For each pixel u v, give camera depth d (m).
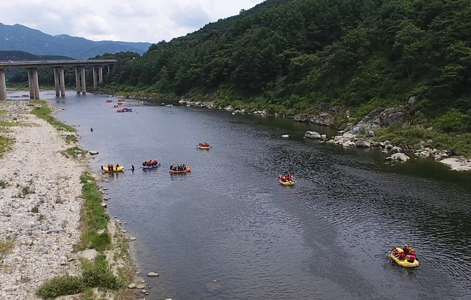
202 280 32.97
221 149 79.12
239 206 49.38
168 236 41.00
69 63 199.12
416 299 31.05
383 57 106.94
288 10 158.88
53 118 111.94
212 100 153.75
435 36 90.75
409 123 83.94
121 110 135.25
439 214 46.50
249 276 33.81
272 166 66.75
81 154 72.75
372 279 33.66
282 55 135.12
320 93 115.50
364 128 89.25
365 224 44.22
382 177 59.97
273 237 41.16
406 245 37.34
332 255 37.59
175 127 103.94
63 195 48.28
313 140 86.56
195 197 52.50
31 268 30.75
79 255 34.12
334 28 139.38
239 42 163.88
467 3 93.12
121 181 59.09
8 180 50.84
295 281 33.19
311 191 54.59
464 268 35.44
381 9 124.75
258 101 133.75
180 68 181.88
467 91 80.69
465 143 70.62
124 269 33.38
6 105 133.00
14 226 37.19
